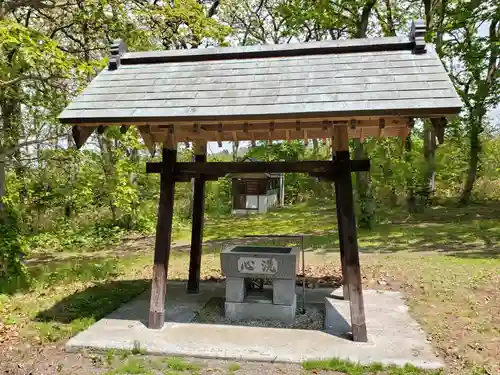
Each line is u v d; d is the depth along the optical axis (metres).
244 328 5.46
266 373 4.27
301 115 4.55
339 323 5.59
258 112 4.65
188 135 6.39
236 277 5.92
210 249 12.86
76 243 14.97
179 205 22.39
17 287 7.92
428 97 4.52
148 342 4.99
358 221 15.62
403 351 4.63
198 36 11.97
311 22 18.95
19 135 9.76
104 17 10.24
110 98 5.37
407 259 9.91
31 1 9.11
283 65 5.68
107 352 4.84
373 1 14.91
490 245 11.39
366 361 4.39
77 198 13.79
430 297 6.72
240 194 24.94
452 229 14.52
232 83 5.40
